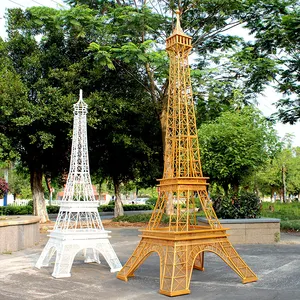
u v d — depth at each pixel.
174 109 8.66
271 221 15.05
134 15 20.23
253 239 14.79
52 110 20.34
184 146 8.71
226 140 15.66
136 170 27.50
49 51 22.83
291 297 6.96
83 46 23.19
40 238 17.27
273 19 21.50
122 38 22.22
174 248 7.32
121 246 14.59
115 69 22.05
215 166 15.78
